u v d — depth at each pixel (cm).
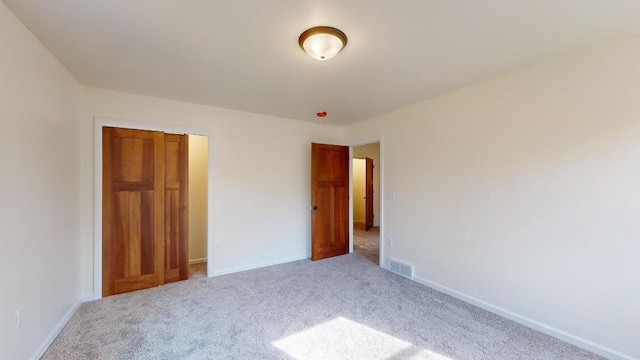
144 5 156
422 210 337
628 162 189
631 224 188
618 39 193
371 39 194
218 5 156
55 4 155
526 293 241
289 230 429
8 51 161
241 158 384
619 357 192
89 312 261
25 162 179
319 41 184
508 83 254
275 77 262
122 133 307
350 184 480
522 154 244
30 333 184
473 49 209
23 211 177
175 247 342
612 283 196
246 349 204
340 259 440
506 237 255
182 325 237
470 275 284
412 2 153
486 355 198
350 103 345
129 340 214
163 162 332
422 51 212
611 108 196
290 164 430
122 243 307
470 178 285
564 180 219
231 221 375
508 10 161
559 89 221
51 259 215
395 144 376
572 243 214
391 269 380
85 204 288
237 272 377
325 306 275
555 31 184
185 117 343
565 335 217
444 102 311
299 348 206
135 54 216
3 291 156
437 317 254
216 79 267
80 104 281
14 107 167
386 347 208
